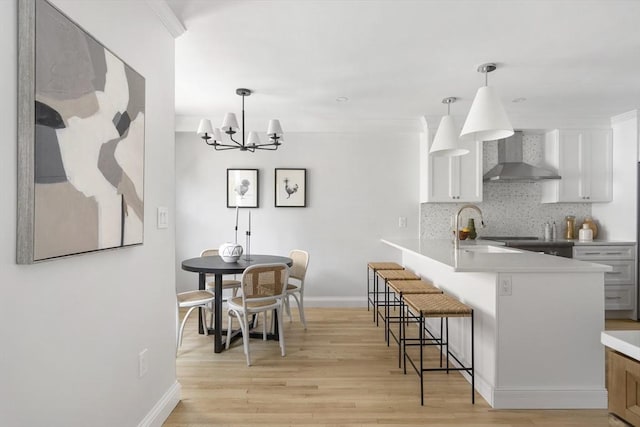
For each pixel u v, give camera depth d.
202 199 4.57
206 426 1.98
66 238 1.18
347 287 4.64
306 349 3.11
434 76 3.11
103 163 1.39
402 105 3.96
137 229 1.67
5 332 1.01
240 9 2.07
